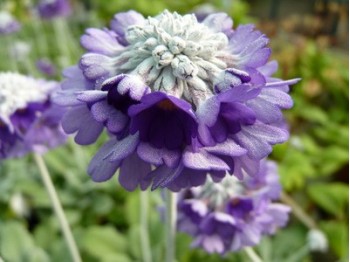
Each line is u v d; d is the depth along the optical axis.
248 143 0.07
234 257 0.17
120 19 0.09
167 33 0.08
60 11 0.30
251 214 0.11
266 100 0.07
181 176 0.07
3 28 0.28
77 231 0.18
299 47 0.32
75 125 0.08
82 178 0.21
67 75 0.08
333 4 0.36
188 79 0.07
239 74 0.07
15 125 0.11
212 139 0.07
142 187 0.07
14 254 0.17
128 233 0.18
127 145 0.07
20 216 0.21
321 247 0.16
